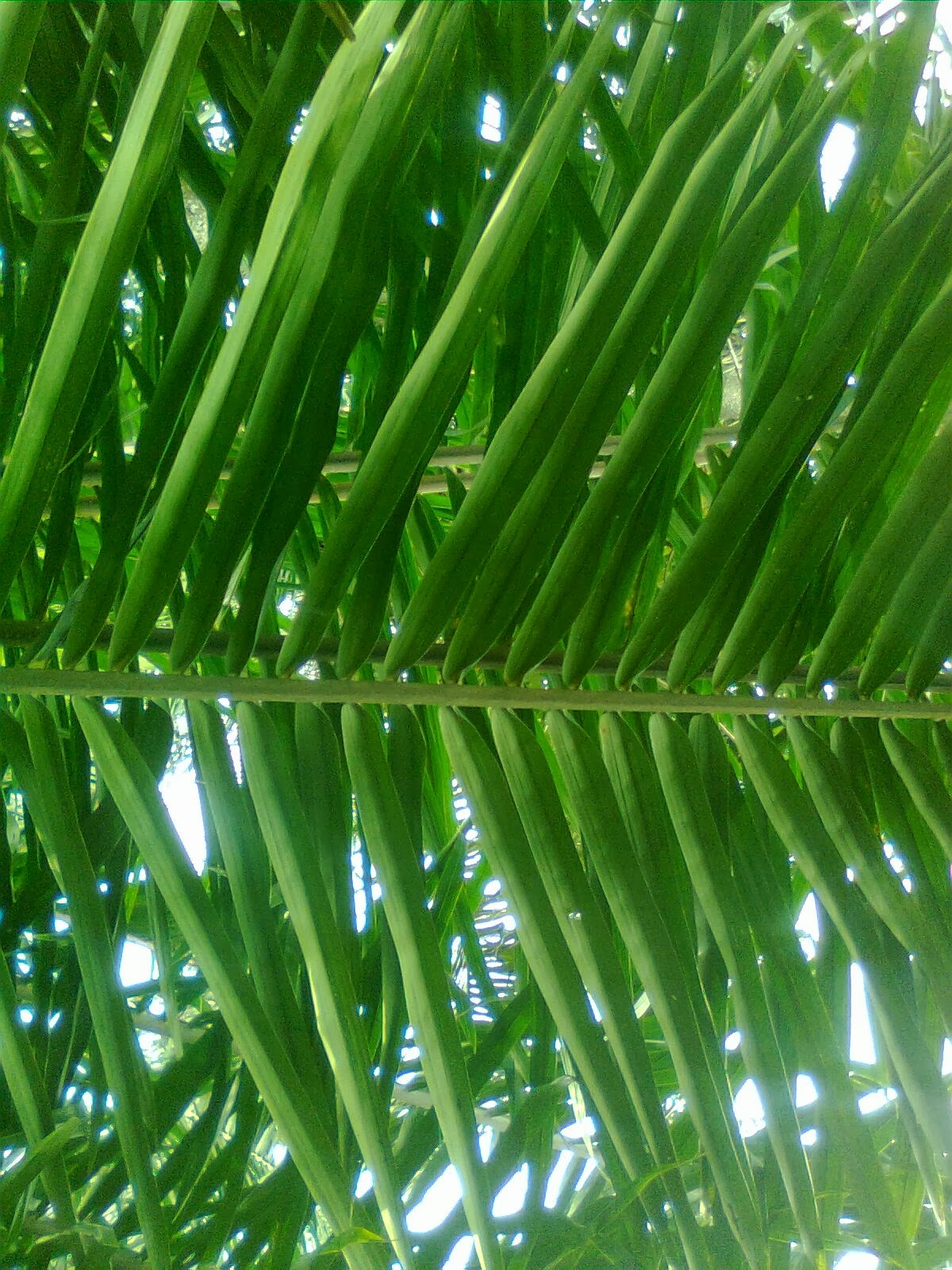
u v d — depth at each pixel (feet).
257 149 3.27
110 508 3.53
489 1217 3.04
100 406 3.51
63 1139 2.97
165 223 3.63
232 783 3.29
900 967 3.47
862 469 3.42
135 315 5.00
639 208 3.19
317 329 3.18
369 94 3.09
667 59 3.93
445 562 3.32
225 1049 3.62
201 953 3.08
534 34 3.78
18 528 3.12
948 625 3.59
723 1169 3.15
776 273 4.75
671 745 3.48
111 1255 3.21
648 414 3.30
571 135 3.13
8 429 3.25
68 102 3.46
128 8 3.52
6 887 3.56
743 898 3.45
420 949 3.18
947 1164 3.21
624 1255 3.51
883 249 3.30
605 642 3.48
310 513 4.75
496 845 3.30
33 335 3.26
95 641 3.32
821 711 3.59
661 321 3.20
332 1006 3.10
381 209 3.25
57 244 3.29
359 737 3.34
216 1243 3.37
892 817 3.54
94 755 3.21
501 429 3.26
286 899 3.18
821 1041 3.30
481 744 3.38
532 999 3.75
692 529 4.41
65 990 3.52
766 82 3.23
